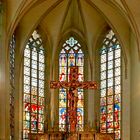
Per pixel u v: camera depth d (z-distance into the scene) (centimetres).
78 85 3203
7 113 3189
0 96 3114
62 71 3831
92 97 3744
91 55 3784
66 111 3744
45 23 3762
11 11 3253
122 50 3559
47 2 3541
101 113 3700
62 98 3759
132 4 3203
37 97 3691
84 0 3616
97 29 3772
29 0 3300
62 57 3847
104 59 3753
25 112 3584
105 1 3438
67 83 3200
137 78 3316
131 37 3503
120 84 3584
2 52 3164
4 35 3184
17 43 3600
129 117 3466
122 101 3541
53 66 3791
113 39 3697
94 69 3778
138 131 3247
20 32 3603
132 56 3462
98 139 3303
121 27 3569
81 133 3306
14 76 3559
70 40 3878
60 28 3762
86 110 3741
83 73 3822
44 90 3750
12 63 3534
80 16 3753
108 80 3694
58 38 3781
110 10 3544
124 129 3491
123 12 3325
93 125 3678
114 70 3659
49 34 3788
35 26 3591
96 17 3716
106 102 3681
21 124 3538
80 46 3856
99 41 3784
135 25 3228
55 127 3588
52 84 3188
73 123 3309
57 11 3697
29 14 3566
